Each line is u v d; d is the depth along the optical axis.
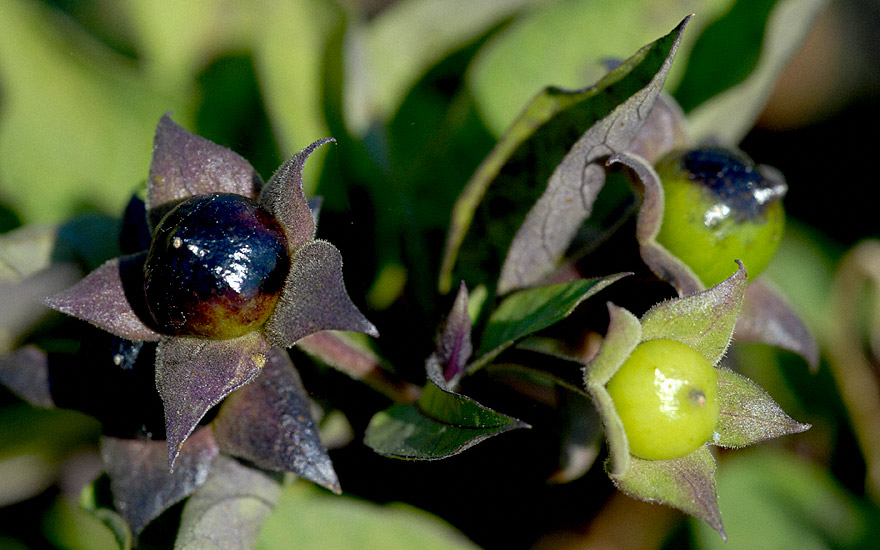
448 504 0.28
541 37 0.29
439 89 0.31
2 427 0.29
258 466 0.24
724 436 0.23
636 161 0.24
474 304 0.25
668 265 0.24
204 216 0.23
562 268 0.25
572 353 0.25
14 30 0.29
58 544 0.29
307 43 0.29
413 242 0.28
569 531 0.29
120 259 0.23
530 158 0.25
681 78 0.29
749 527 0.29
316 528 0.27
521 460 0.28
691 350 0.23
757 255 0.25
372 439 0.25
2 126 0.29
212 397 0.23
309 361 0.25
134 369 0.23
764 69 0.28
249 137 0.29
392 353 0.27
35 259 0.26
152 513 0.24
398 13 0.31
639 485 0.23
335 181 0.28
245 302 0.23
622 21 0.29
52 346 0.25
